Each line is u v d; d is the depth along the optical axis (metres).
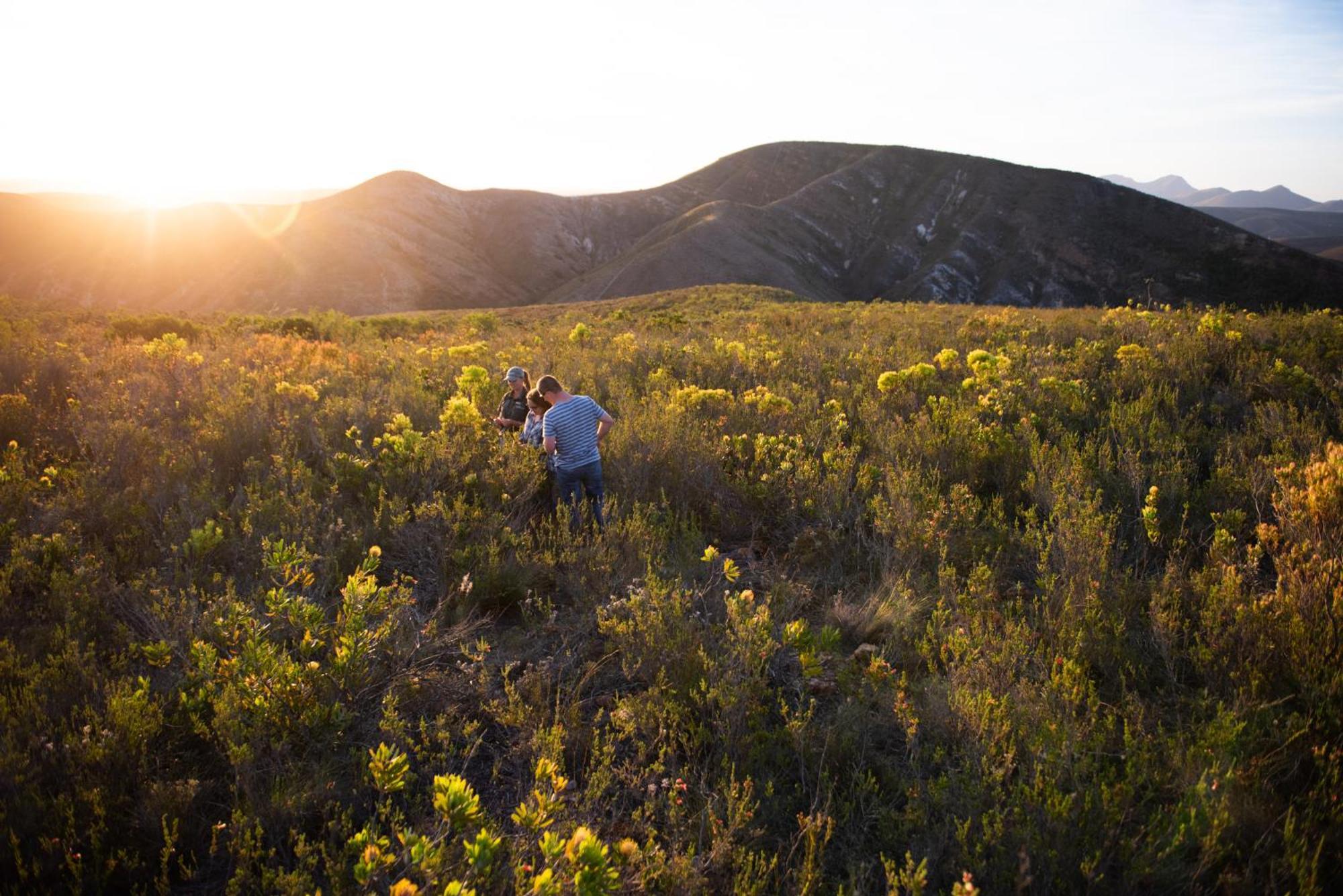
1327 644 3.02
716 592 4.41
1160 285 120.88
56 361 9.45
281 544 3.53
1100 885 2.21
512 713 3.09
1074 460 5.29
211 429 6.49
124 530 4.79
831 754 2.92
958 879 2.32
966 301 137.50
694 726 3.11
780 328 16.12
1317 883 2.18
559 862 2.08
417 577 4.56
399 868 2.42
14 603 3.76
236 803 2.56
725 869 2.42
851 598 4.30
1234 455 5.61
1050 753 2.62
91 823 2.50
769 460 5.91
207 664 3.01
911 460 5.90
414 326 26.36
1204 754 2.58
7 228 126.44
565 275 158.38
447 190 173.62
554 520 5.44
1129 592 3.83
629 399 8.05
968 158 177.88
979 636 3.39
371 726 3.15
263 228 134.38
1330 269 114.19
